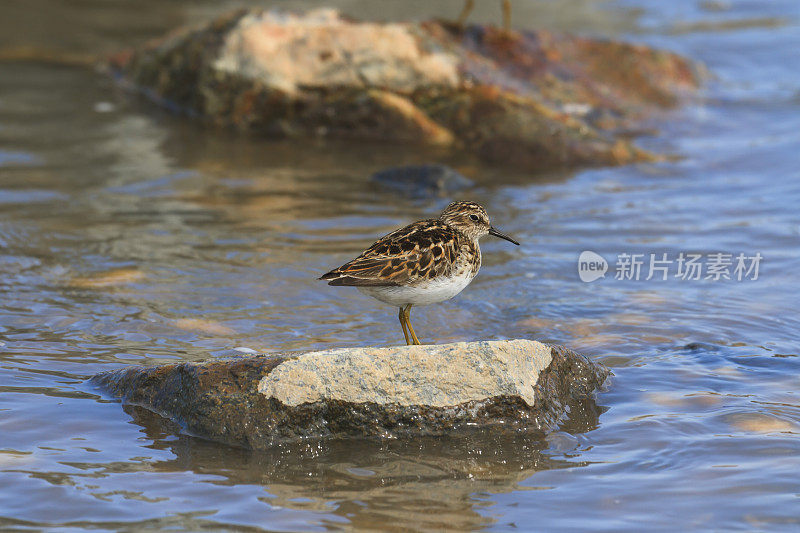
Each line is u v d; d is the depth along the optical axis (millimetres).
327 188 17391
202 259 13945
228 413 9188
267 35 20906
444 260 10078
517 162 19109
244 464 8719
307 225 15469
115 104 22000
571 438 9258
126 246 14352
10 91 22359
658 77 22547
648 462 8758
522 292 13039
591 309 12430
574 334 11703
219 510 7891
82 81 23391
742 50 26453
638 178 18141
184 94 21703
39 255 13883
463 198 16969
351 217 15898
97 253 14047
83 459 8703
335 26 20938
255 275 13422
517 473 8609
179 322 11812
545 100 21000
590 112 21062
